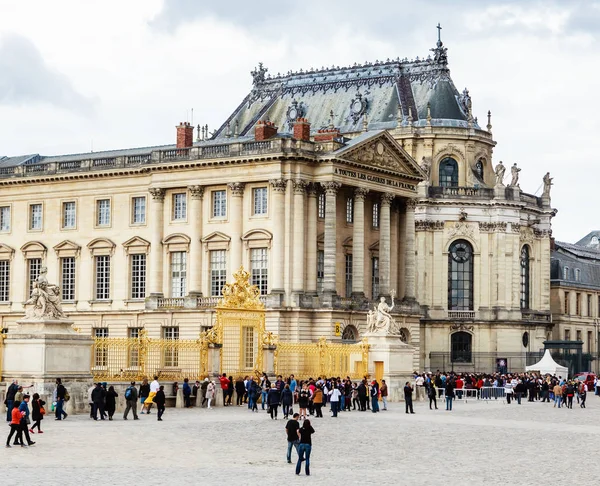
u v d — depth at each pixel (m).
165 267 125.81
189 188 124.38
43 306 73.50
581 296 182.00
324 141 122.00
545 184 163.12
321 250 122.00
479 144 159.62
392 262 131.12
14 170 137.25
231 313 89.06
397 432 64.75
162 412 70.50
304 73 171.50
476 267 152.62
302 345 94.25
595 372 179.38
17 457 49.25
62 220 134.12
